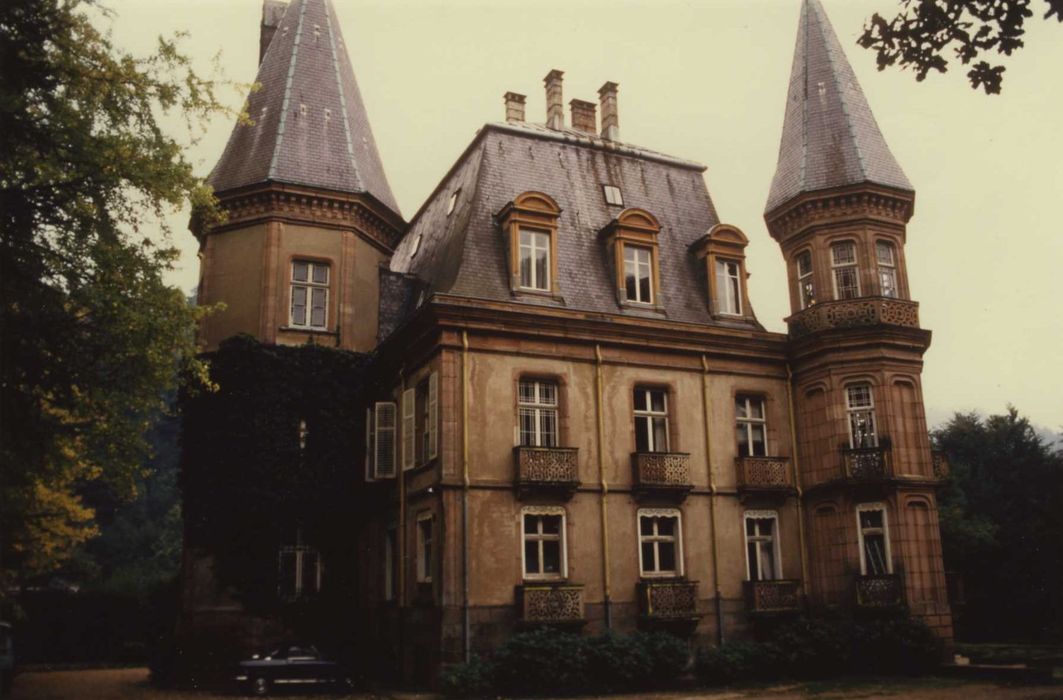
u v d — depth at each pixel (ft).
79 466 57.41
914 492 73.92
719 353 78.38
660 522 73.46
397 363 76.64
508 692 60.23
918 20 34.63
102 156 50.06
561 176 84.64
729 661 67.05
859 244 80.07
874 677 68.59
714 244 83.51
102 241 52.11
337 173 81.51
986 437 148.97
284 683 63.72
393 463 74.74
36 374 50.62
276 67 86.99
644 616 67.77
